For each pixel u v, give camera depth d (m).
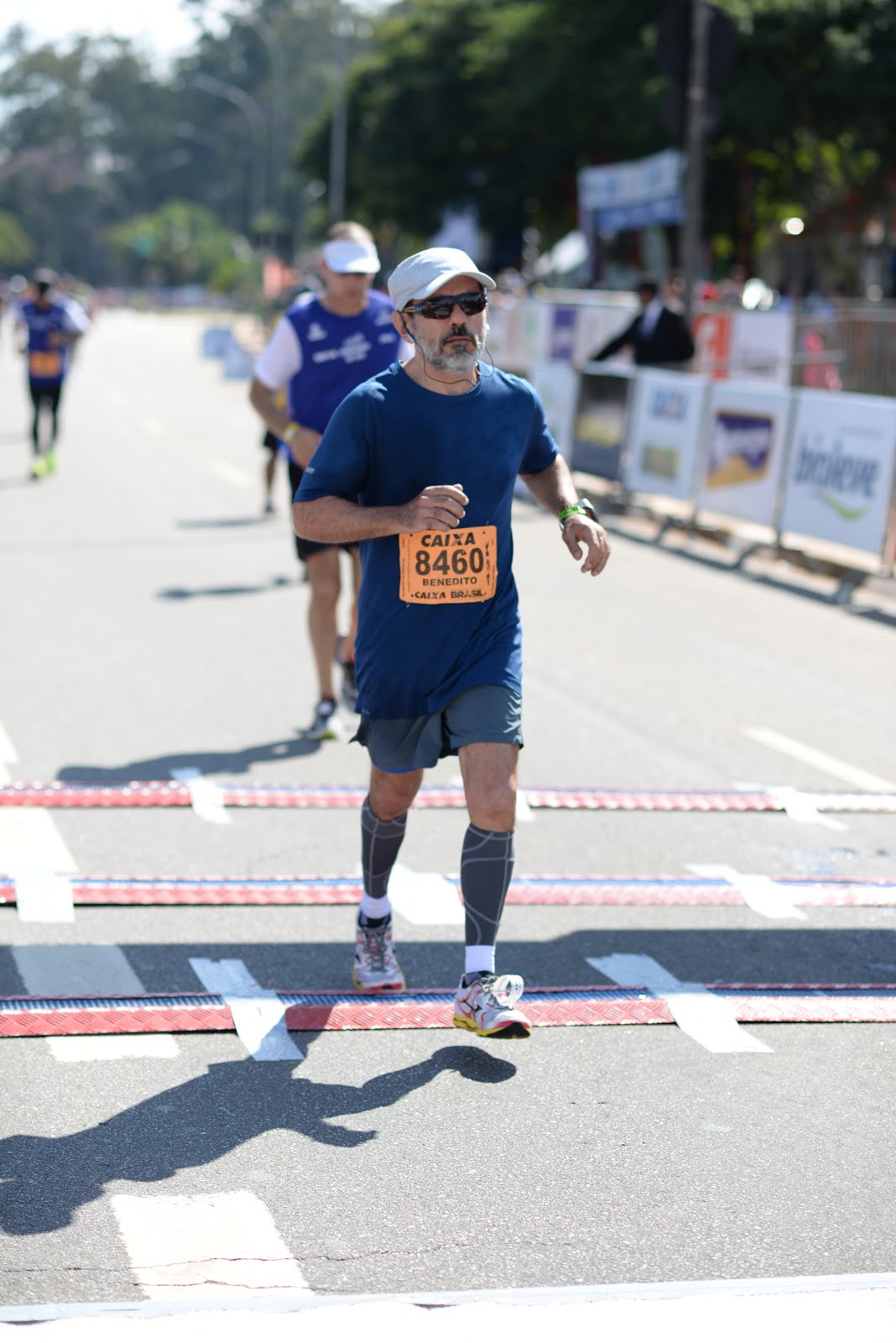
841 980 6.74
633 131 49.25
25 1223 4.56
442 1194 4.83
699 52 24.31
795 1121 5.41
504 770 5.64
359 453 5.59
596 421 22.17
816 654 13.43
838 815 9.10
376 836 6.16
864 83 40.47
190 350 69.06
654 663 12.82
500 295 41.25
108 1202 4.70
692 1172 5.04
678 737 10.61
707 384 19.12
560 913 7.37
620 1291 4.27
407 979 6.54
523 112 57.06
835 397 16.73
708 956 6.93
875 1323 4.14
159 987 6.36
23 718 10.41
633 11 48.97
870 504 16.16
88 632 13.02
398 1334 4.02
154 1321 4.04
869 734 10.83
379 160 67.75
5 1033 5.84
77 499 20.92
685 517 20.28
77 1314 4.06
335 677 11.73
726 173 50.56
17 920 7.00
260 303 81.00
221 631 13.22
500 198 63.06
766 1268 4.47
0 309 48.16
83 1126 5.19
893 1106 5.56
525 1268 4.43
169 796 8.76
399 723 5.79
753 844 8.51
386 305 9.85
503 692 5.69
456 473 5.60
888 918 7.49
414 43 67.19
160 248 190.50
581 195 51.00
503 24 55.69
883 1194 4.94
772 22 40.59
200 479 23.80
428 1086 5.59
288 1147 5.10
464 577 5.60
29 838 8.12
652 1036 6.09
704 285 37.78
